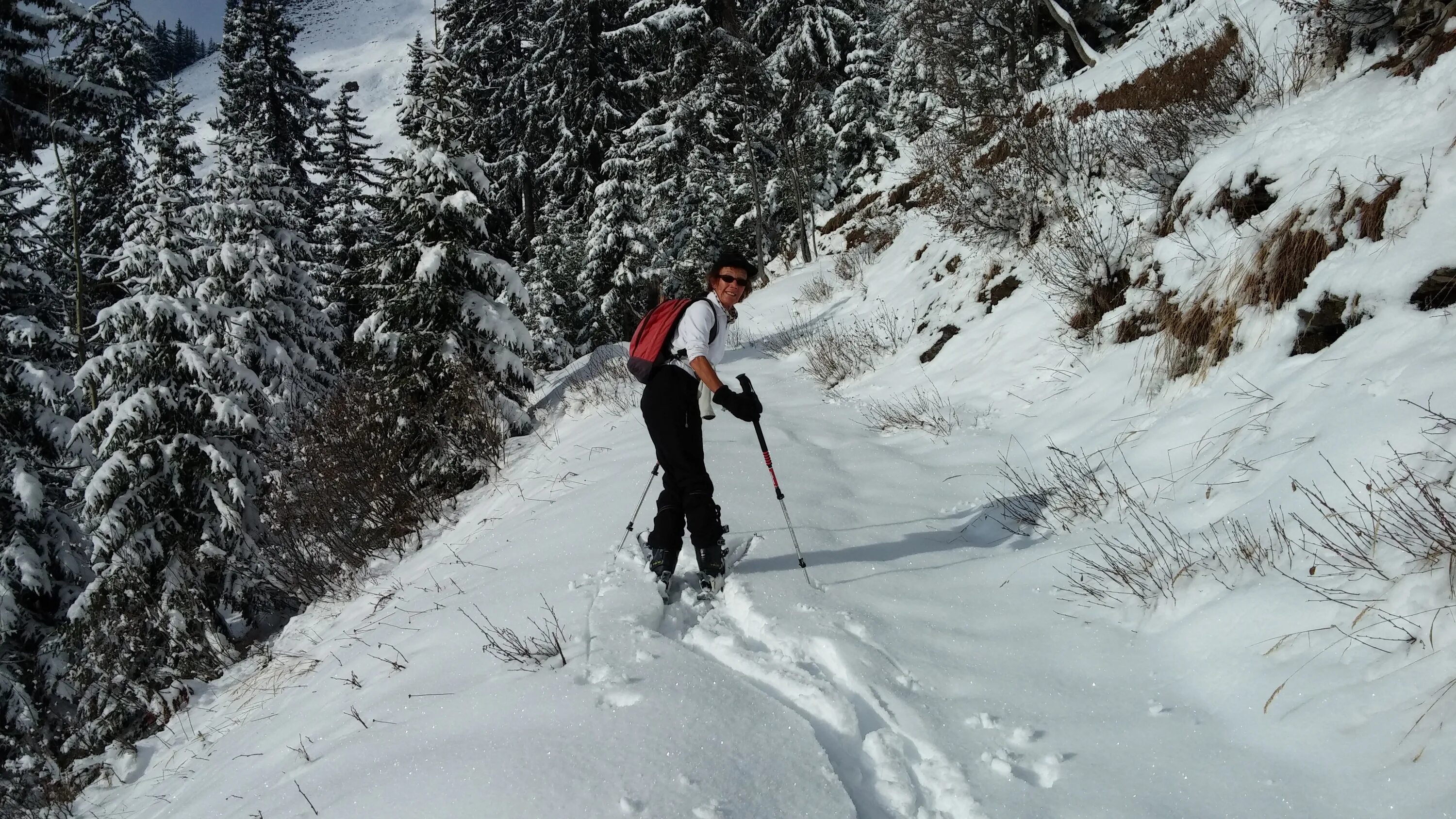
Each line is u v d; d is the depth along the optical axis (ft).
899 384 26.09
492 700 9.77
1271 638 7.95
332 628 20.62
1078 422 17.15
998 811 6.93
